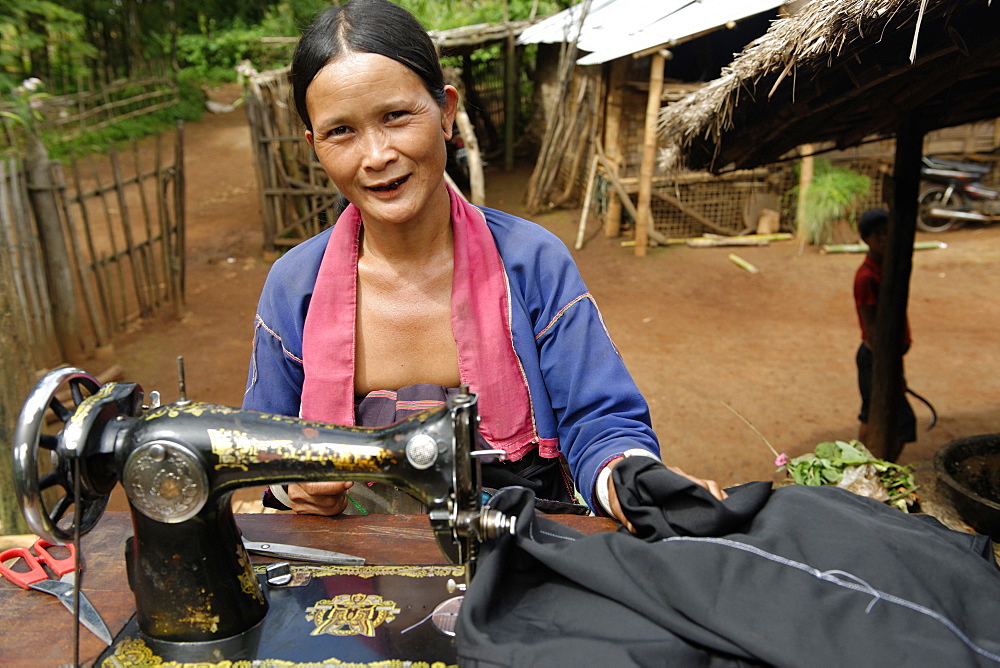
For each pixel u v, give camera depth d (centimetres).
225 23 1770
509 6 1294
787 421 476
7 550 138
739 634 91
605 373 138
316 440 110
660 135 329
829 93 237
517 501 113
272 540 137
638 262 789
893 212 331
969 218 840
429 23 1252
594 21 890
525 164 1192
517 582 109
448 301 145
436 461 106
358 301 146
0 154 767
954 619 94
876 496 234
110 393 112
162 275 722
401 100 121
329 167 127
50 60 1245
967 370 543
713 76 873
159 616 111
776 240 840
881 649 89
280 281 147
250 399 153
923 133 309
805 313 658
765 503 114
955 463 263
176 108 1414
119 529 142
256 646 111
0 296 269
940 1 165
